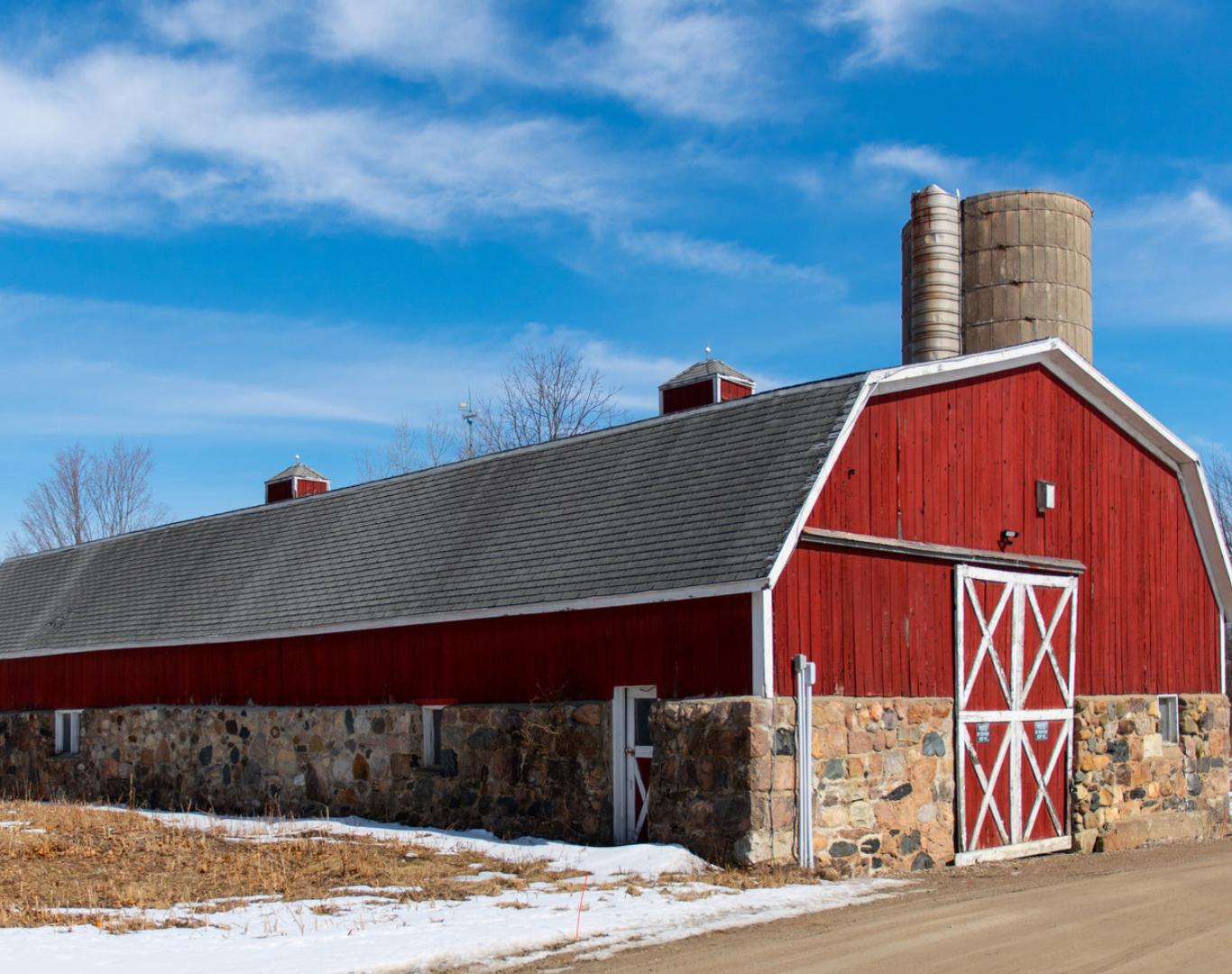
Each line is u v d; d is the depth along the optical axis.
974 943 9.39
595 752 14.99
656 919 10.58
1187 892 11.94
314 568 21.30
